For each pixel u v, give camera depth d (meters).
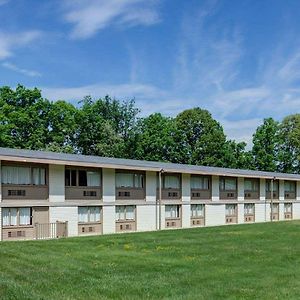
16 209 29.62
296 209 57.62
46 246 21.88
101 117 71.56
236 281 15.84
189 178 43.16
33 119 59.34
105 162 34.50
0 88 58.88
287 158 80.12
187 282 15.47
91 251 21.14
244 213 49.56
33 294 12.87
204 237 28.38
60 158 31.42
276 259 20.28
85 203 33.81
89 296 13.39
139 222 38.00
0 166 28.75
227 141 76.38
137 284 14.93
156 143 70.88
